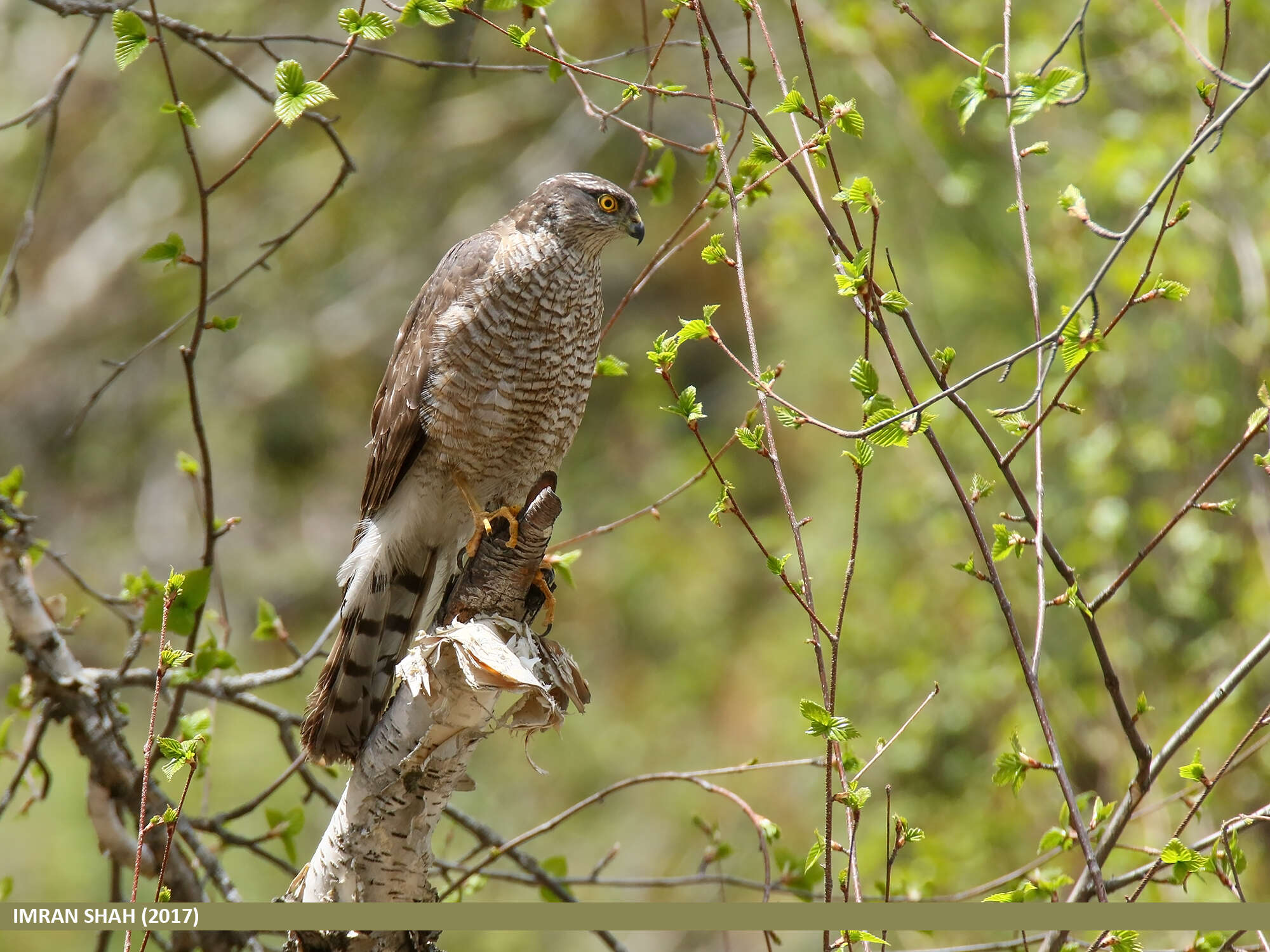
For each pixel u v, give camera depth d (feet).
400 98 60.80
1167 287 15.85
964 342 40.68
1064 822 20.01
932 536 38.19
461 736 17.08
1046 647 36.06
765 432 16.69
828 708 15.88
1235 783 32.86
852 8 36.70
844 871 16.17
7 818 43.42
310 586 61.11
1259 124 36.11
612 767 50.57
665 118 55.06
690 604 51.57
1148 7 36.35
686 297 60.18
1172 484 37.17
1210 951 17.87
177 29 21.22
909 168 41.57
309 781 24.76
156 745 21.01
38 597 23.22
